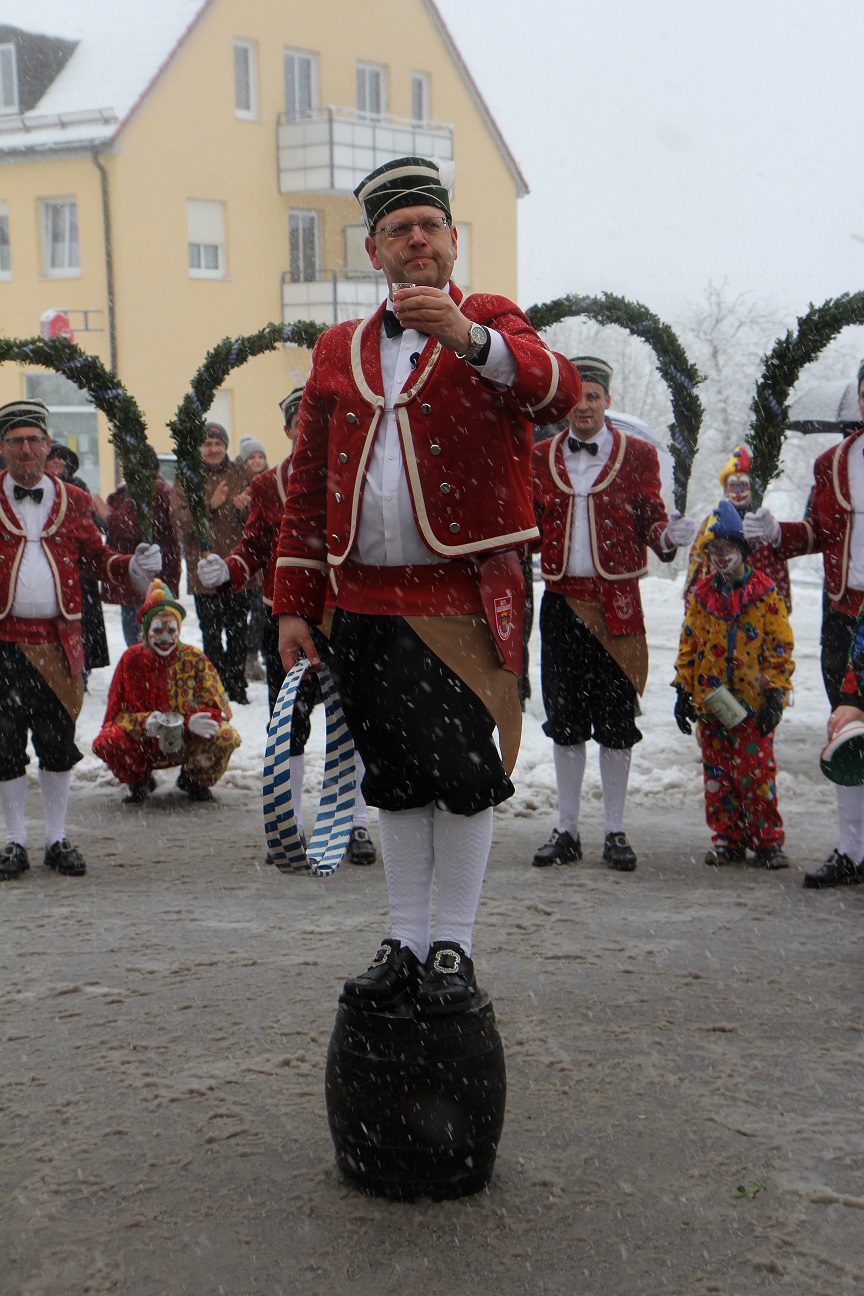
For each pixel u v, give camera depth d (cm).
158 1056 434
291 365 3238
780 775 880
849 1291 304
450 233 355
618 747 666
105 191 2961
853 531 633
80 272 3017
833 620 649
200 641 1475
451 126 3428
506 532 346
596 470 664
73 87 3044
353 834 701
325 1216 336
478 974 506
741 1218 334
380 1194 343
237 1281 310
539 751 927
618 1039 444
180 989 495
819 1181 353
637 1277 310
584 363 662
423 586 346
